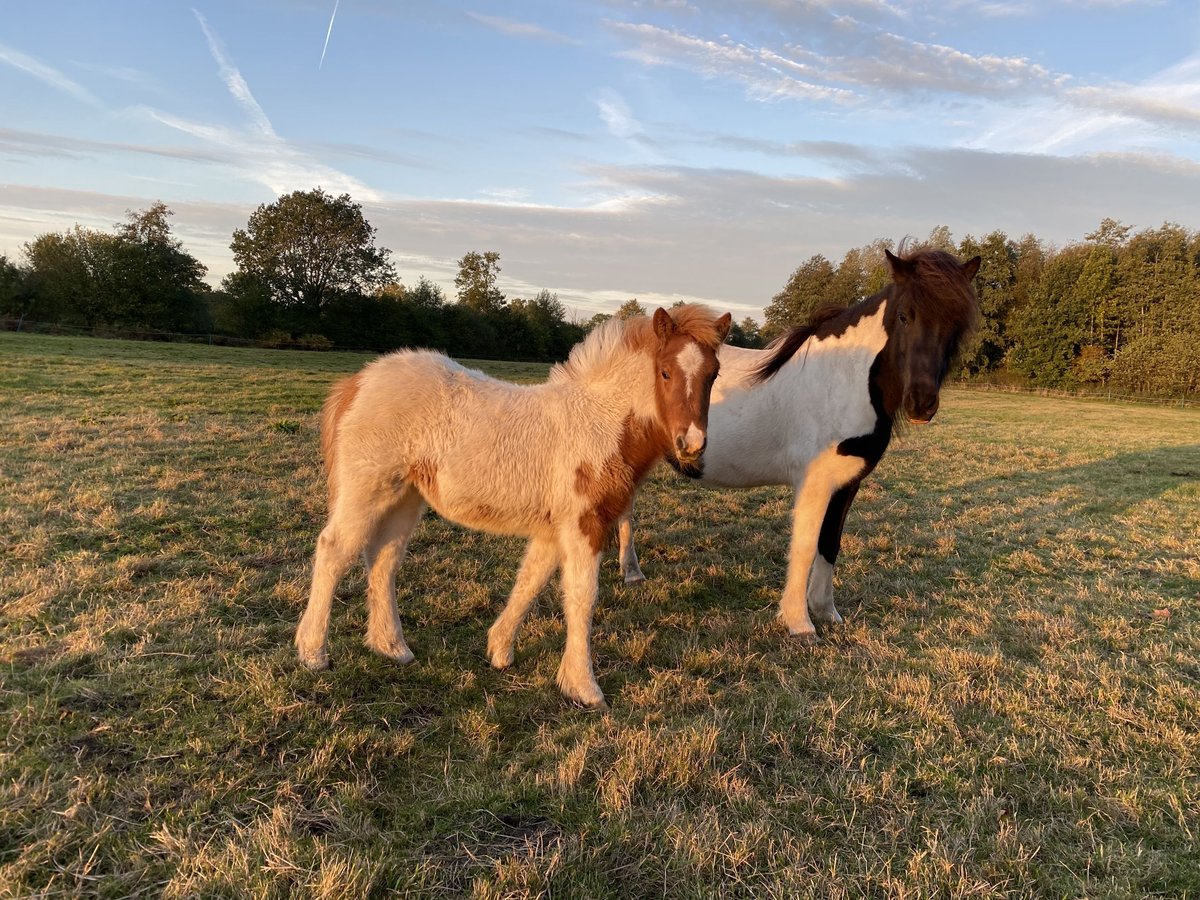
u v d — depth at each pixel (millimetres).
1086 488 9891
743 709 3443
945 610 5059
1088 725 3385
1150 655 4246
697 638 4387
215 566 4852
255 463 7965
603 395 3643
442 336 43875
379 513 3574
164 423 9945
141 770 2646
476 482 3498
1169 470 11602
